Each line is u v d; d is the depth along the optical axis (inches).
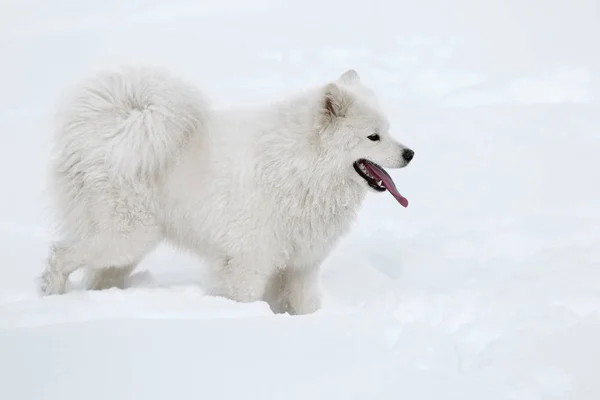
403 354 600.4
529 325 708.7
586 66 1927.9
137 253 871.1
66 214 863.1
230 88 1859.0
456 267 1002.7
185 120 847.1
